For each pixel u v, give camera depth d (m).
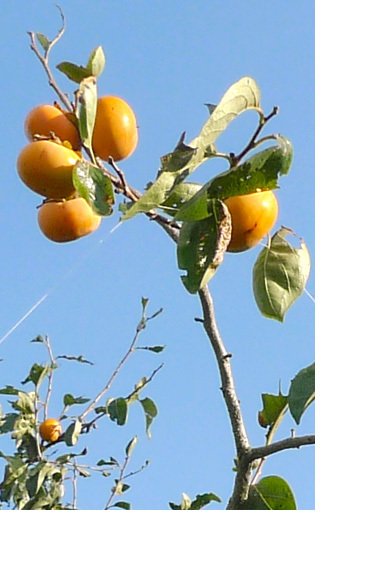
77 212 2.06
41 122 1.98
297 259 1.93
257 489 2.04
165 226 1.97
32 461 2.77
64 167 1.95
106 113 1.97
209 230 1.84
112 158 1.94
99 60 1.98
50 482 2.71
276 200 1.92
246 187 1.81
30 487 2.58
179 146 1.79
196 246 1.84
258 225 1.90
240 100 1.80
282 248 1.94
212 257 1.83
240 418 2.03
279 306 1.92
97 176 1.87
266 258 1.93
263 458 2.11
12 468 2.62
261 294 1.93
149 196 1.78
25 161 1.96
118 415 2.71
